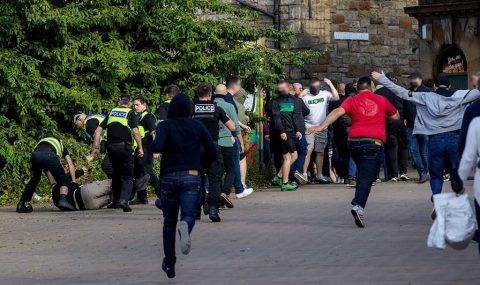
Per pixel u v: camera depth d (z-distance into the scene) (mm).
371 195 37625
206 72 44781
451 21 60281
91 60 41875
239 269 21797
